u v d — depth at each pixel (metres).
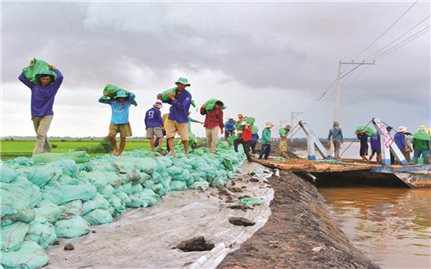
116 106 9.38
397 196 14.27
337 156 20.36
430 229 9.07
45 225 4.75
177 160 9.09
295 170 15.88
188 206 7.18
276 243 5.28
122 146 9.56
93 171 6.50
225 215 6.69
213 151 12.80
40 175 5.25
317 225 7.14
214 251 4.68
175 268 4.17
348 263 5.06
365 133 19.33
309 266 4.51
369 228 9.16
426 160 17.41
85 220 5.58
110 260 4.39
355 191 15.71
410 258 6.90
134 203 6.91
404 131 18.86
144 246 4.90
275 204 8.41
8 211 4.29
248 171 13.54
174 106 9.95
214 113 12.70
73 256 4.49
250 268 4.29
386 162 16.83
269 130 18.97
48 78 7.41
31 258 4.10
